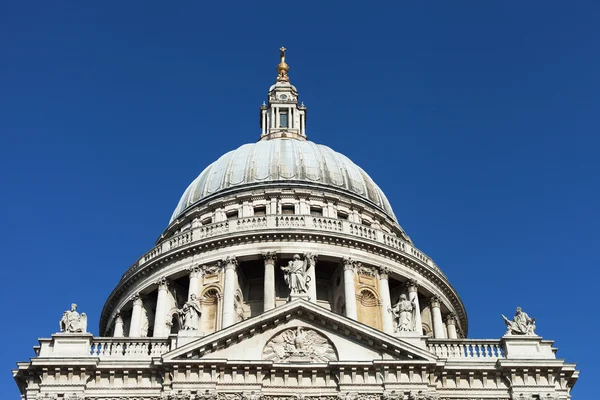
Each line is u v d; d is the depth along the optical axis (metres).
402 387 50.28
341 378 50.41
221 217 80.00
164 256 74.44
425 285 76.56
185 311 54.31
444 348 53.81
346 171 86.19
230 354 51.28
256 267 74.75
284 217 74.56
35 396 49.47
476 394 51.50
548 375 52.09
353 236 73.50
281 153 85.88
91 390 50.16
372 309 72.00
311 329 52.72
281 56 103.44
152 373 50.72
